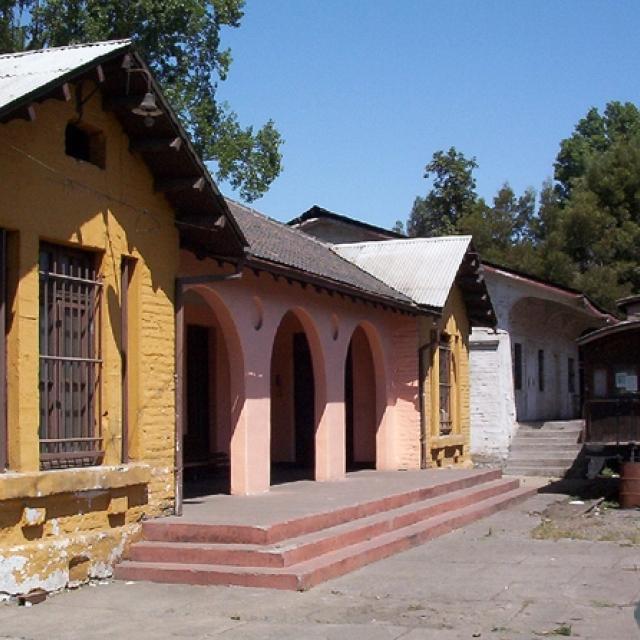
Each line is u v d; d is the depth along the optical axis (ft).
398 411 63.93
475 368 81.97
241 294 45.29
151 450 36.22
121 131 35.27
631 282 121.39
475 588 32.40
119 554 33.63
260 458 46.57
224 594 31.01
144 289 36.27
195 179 36.45
